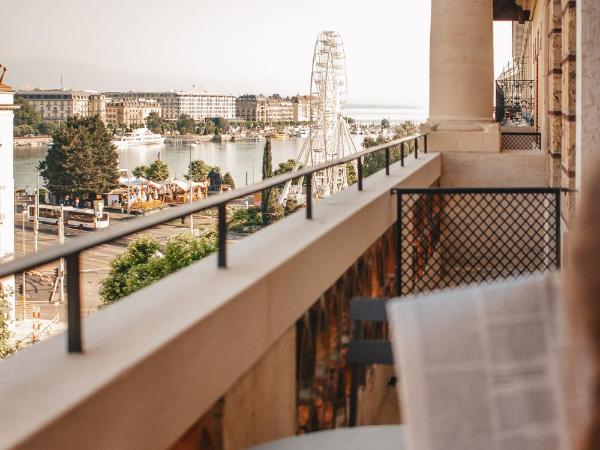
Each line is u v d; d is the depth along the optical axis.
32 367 2.16
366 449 2.66
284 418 3.58
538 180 14.23
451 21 14.31
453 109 14.45
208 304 2.74
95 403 1.97
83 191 120.25
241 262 3.47
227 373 2.82
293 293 3.63
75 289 2.25
